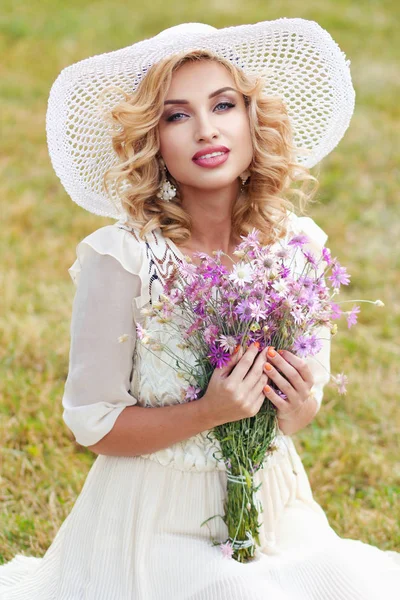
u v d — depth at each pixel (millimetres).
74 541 3348
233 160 3350
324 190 9188
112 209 3717
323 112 3732
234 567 3064
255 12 14461
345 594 3039
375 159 9875
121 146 3496
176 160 3324
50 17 14172
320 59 3617
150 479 3264
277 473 3428
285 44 3547
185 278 3217
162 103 3305
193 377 3256
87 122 3566
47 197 8820
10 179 9117
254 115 3479
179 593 3062
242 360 3100
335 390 5691
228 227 3557
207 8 14633
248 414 3105
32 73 12188
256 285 3002
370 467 4953
